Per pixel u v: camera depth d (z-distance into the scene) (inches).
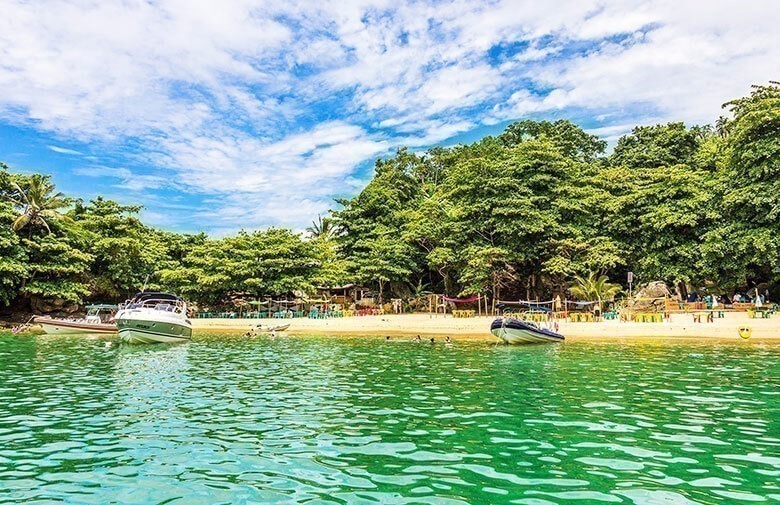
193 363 796.6
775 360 740.0
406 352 922.7
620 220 1599.4
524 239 1672.0
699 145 1971.0
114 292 1989.4
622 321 1327.5
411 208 2341.3
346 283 2218.3
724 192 1443.2
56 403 504.1
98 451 349.1
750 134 1341.0
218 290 2017.7
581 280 1505.9
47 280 1755.7
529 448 346.6
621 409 456.1
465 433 384.5
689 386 556.7
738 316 1300.4
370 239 2224.4
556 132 2402.8
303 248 2018.9
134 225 2047.2
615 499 259.8
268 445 358.9
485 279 1642.5
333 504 256.7
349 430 396.8
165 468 314.3
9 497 271.0
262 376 666.8
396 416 440.5
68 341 1167.0
